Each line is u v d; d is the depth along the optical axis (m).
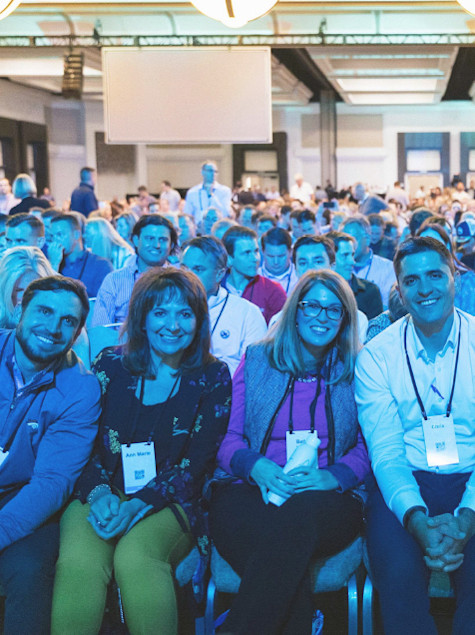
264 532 2.30
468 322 2.54
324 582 2.38
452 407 2.52
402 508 2.34
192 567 2.47
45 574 2.30
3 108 18.92
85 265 5.07
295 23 11.66
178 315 2.49
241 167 25.30
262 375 2.64
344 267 4.61
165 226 4.31
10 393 2.50
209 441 2.56
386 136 25.66
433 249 2.46
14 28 11.79
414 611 2.16
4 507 2.40
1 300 2.98
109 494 2.43
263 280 4.54
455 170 25.69
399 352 2.55
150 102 11.22
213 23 11.60
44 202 8.71
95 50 15.02
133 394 2.55
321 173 25.14
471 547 2.27
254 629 2.14
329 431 2.57
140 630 2.22
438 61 17.05
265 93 11.17
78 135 22.42
